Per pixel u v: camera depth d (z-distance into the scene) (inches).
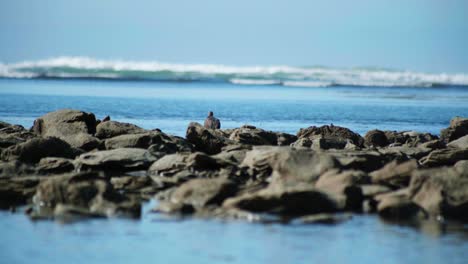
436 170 2208.4
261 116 5551.2
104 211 2075.5
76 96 7416.3
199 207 2134.6
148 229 1945.1
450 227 2014.0
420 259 1760.6
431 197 2137.1
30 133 3125.0
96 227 1956.2
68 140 2997.0
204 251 1785.2
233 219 2039.9
